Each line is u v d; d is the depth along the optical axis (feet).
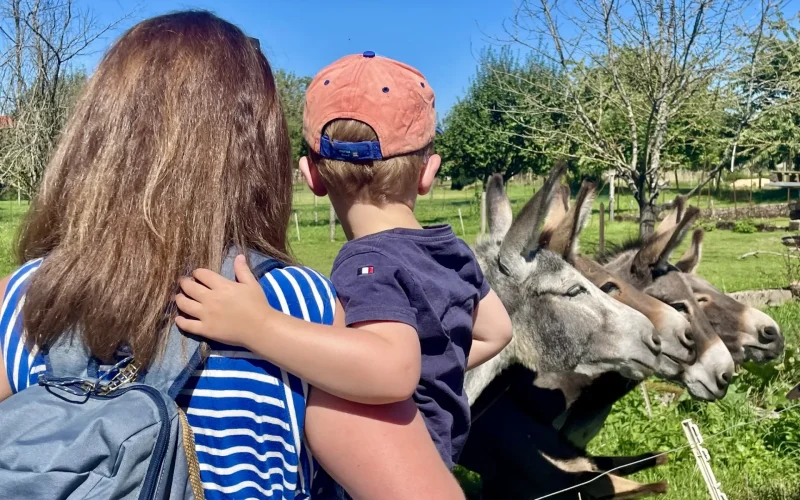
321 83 5.85
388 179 5.65
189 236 4.37
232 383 4.29
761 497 16.65
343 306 4.89
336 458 4.52
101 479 3.83
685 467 18.13
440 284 5.60
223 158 4.56
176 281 4.33
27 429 3.95
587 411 15.16
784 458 18.99
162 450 3.95
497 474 13.01
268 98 4.98
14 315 4.55
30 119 34.96
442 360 5.48
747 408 21.29
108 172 4.42
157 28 4.88
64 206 4.61
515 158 106.63
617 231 73.51
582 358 12.42
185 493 4.10
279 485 4.36
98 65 4.91
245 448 4.25
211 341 4.31
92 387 4.15
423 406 5.50
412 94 5.67
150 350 4.20
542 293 12.41
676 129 41.57
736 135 38.32
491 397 12.76
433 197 151.53
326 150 5.71
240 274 4.41
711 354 14.78
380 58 5.80
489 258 12.94
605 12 35.32
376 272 5.00
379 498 4.46
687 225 16.58
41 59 34.55
